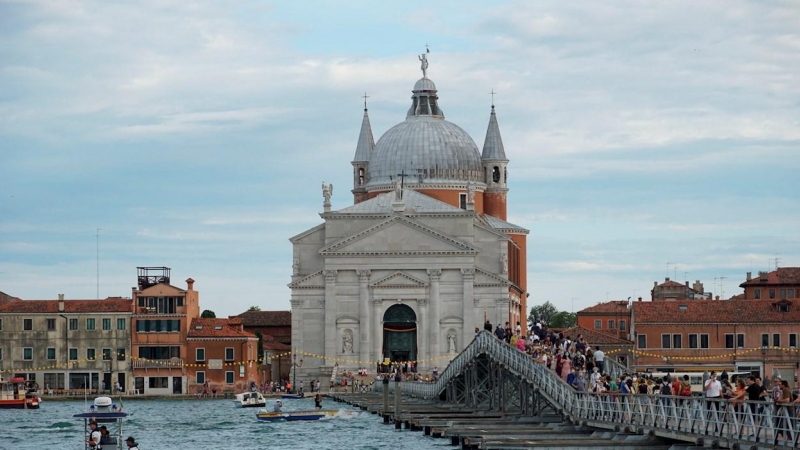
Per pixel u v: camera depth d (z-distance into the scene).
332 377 182.75
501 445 81.69
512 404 117.56
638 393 78.44
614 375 100.31
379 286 186.12
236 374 184.50
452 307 186.12
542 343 111.25
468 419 109.81
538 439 83.12
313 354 187.38
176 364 184.00
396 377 122.81
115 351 184.00
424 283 185.62
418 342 185.62
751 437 61.75
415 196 198.62
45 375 184.12
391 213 188.50
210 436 112.94
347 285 186.75
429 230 185.75
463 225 188.50
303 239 189.88
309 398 176.38
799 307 179.88
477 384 125.38
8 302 190.50
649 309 182.38
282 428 120.12
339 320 186.25
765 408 60.75
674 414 71.31
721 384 76.19
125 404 164.62
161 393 183.62
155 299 185.00
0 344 184.12
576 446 75.62
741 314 179.88
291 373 189.50
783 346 178.38
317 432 114.94
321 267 189.38
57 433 117.75
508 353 106.38
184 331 184.38
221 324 186.50
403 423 118.06
